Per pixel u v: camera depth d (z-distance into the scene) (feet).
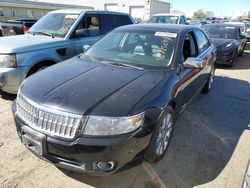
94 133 7.52
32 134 8.04
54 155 7.87
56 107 7.76
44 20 20.03
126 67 10.77
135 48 12.09
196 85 14.48
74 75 9.78
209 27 33.99
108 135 7.54
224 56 28.22
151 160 9.32
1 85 14.51
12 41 15.80
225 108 16.33
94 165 7.74
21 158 9.91
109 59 11.68
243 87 21.34
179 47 11.75
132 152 7.95
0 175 8.92
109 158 7.59
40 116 7.89
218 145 11.64
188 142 11.76
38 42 15.85
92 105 7.76
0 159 9.77
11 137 11.35
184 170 9.71
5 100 15.49
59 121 7.64
